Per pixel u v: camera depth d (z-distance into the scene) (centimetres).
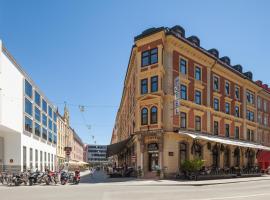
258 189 2223
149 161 3462
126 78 5259
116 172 3959
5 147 4103
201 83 4016
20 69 4153
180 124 3594
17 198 1612
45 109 6044
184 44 3688
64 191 2025
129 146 4503
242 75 4962
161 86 3416
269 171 5025
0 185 2803
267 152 5684
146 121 3503
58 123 7775
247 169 4478
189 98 3775
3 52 3459
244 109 5066
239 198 1606
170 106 3475
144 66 3572
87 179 3638
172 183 2755
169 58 3541
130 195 1755
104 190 2092
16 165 4088
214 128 4231
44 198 1605
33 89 4953
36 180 2844
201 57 4006
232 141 4425
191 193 1886
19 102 4112
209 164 3978
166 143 3388
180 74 3669
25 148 4438
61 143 8288
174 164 3416
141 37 3575
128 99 5247
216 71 4366
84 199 1554
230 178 3697
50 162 6575
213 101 4256
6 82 3562
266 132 5906
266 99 6028
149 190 2091
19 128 4100
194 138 3403
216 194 1830
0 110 3369
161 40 3447
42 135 5716
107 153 4259
